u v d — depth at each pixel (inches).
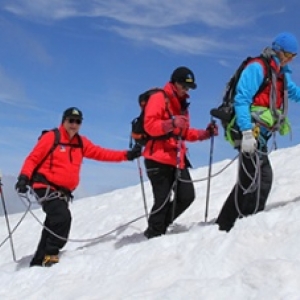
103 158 235.1
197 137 221.3
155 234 218.5
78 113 223.0
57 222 221.1
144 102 216.7
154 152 215.2
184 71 210.2
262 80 187.3
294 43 187.3
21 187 217.0
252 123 186.9
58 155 223.8
